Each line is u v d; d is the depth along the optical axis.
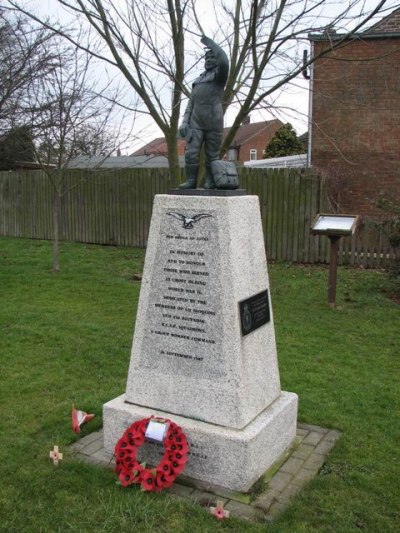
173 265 4.16
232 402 3.97
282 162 22.61
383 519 3.63
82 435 4.79
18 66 12.63
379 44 14.85
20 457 4.36
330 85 15.41
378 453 4.48
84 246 15.55
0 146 14.28
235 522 3.55
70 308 8.91
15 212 17.69
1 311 8.63
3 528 3.53
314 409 5.29
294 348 7.07
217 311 4.00
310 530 3.51
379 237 12.04
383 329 7.91
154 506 3.70
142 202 15.05
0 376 6.05
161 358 4.24
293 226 12.90
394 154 15.25
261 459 4.06
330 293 8.95
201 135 4.24
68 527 3.55
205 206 4.02
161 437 3.95
